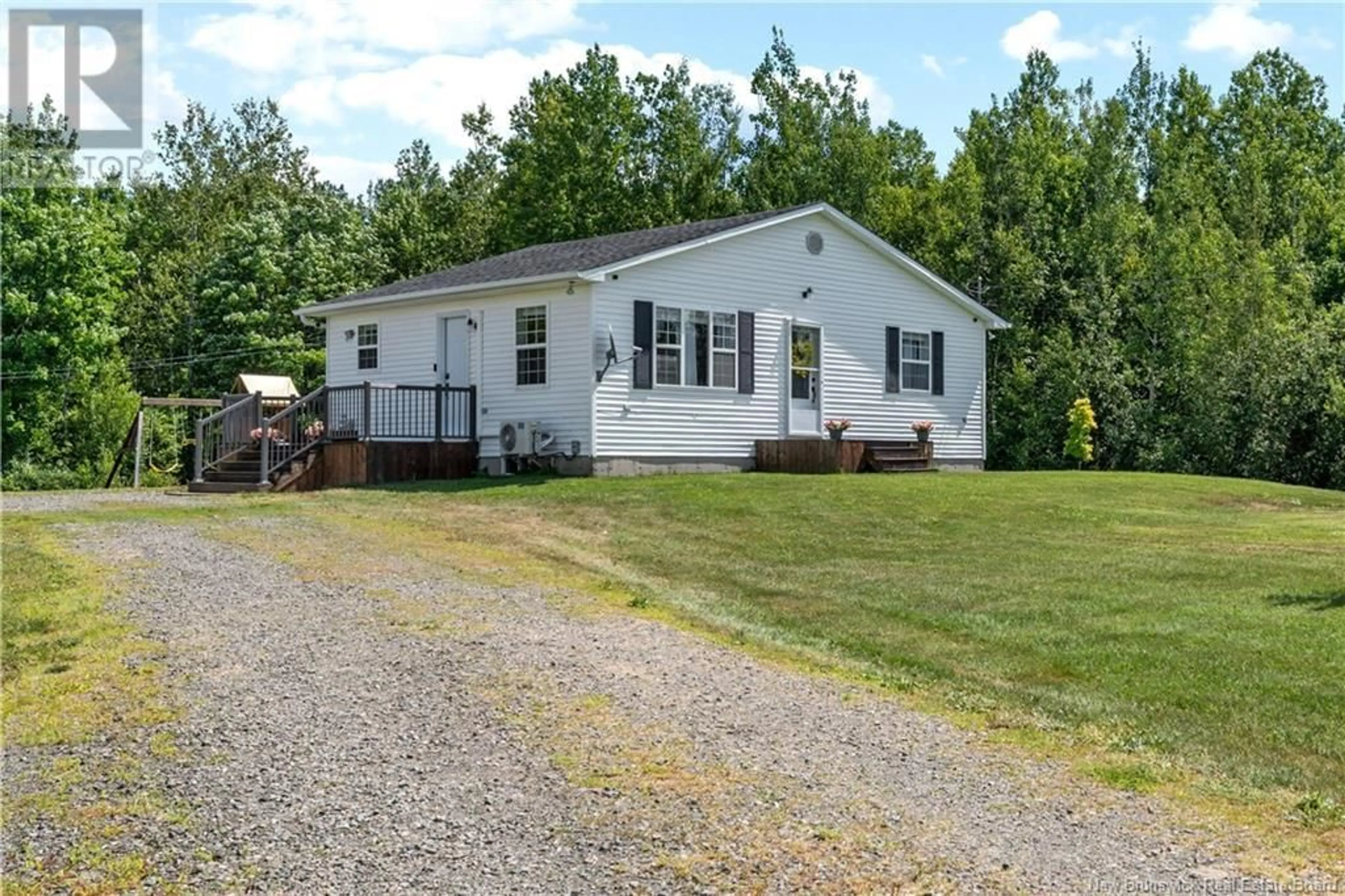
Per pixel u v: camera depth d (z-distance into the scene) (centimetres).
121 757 593
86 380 3525
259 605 941
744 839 491
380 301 2197
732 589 1057
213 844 489
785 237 2162
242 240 3894
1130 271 3472
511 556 1199
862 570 1141
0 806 532
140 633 845
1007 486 1872
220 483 1864
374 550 1213
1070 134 3928
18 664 763
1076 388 3189
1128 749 622
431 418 2075
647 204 3991
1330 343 3017
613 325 1895
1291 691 721
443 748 605
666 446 1975
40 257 3431
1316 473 2942
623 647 825
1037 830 506
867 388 2319
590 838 493
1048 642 852
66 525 1385
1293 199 4047
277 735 624
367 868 465
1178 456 3138
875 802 536
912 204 3703
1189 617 919
